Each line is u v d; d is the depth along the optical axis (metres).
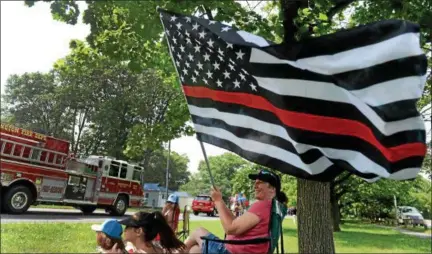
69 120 48.72
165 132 9.34
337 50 2.95
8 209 14.61
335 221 22.95
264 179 3.56
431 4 5.38
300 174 3.12
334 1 5.43
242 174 26.22
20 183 15.08
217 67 3.55
